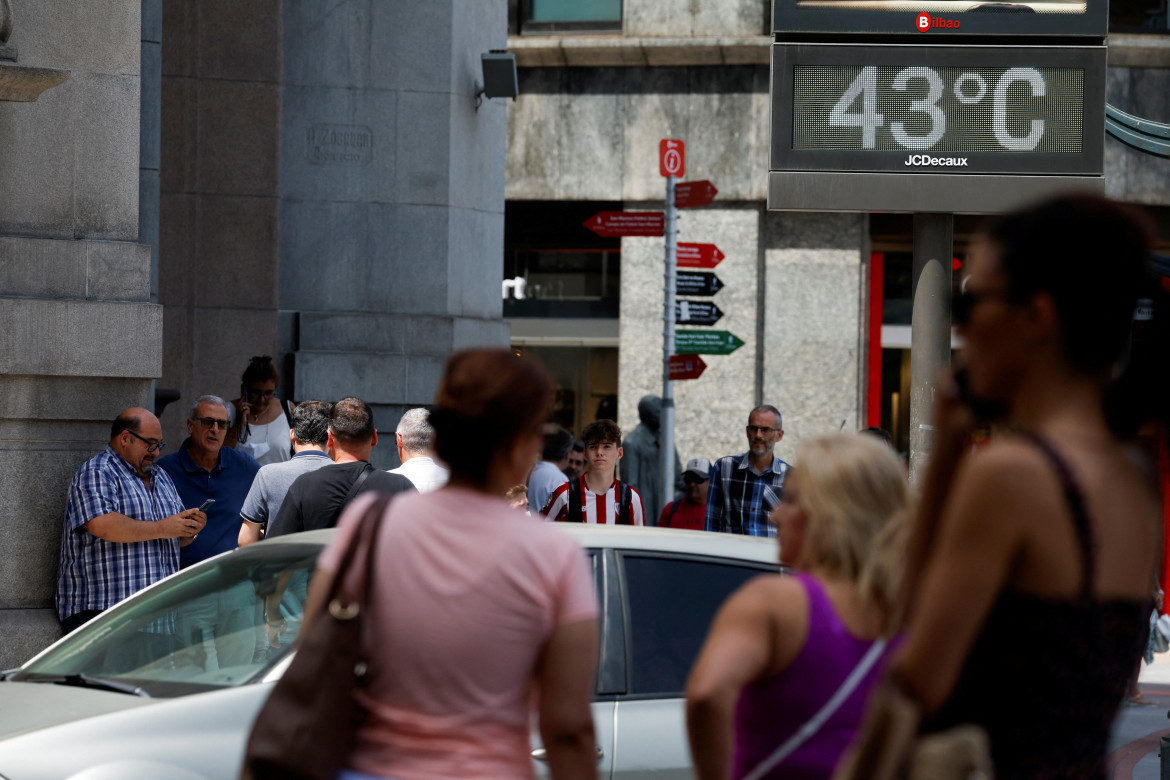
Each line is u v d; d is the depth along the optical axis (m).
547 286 36.03
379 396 25.48
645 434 28.14
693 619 9.66
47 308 15.80
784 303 34.62
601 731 9.00
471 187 27.05
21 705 9.05
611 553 9.65
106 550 14.76
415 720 5.66
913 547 4.54
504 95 26.94
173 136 24.66
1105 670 4.09
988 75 15.94
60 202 16.27
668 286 24.77
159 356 16.41
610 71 35.00
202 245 24.80
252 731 5.63
